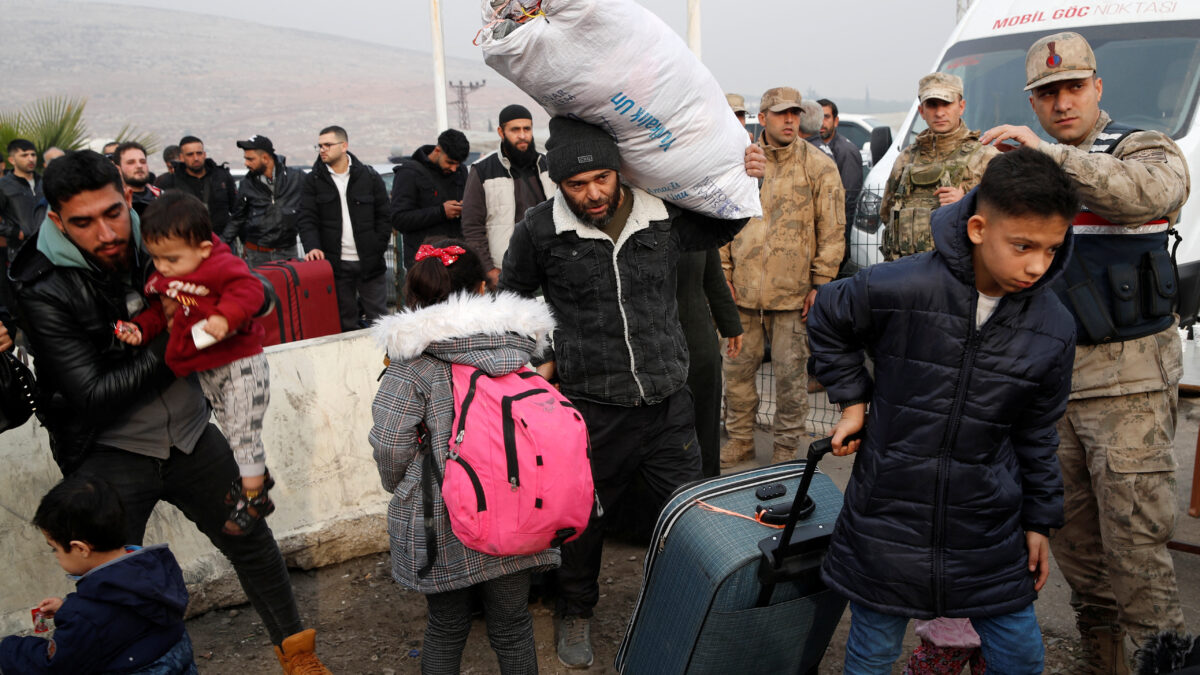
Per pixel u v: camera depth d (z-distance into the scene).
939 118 4.01
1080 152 2.54
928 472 2.12
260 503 2.62
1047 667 3.08
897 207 4.19
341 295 7.71
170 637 2.31
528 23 2.59
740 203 3.09
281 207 8.41
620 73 2.63
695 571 2.47
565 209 2.97
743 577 2.39
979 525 2.14
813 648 2.66
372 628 3.53
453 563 2.53
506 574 2.58
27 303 2.41
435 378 2.52
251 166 8.32
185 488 2.79
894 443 2.15
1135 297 2.69
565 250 2.97
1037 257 1.87
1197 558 3.79
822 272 4.70
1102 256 2.72
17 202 8.77
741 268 4.82
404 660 3.31
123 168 7.30
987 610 2.19
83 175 2.29
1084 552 2.97
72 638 2.13
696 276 3.88
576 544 3.15
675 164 2.86
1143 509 2.73
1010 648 2.29
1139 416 2.74
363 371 4.15
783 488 2.61
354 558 4.08
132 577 2.20
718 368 4.00
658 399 3.08
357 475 4.12
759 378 6.70
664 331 3.08
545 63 2.62
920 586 2.17
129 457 2.66
